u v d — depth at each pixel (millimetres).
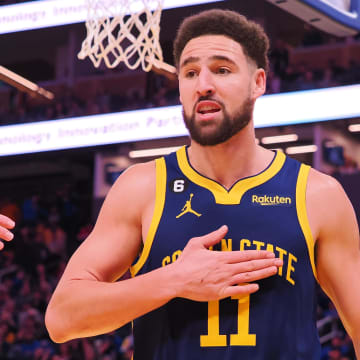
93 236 5461
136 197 5441
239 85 5156
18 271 33531
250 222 5207
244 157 5387
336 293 5391
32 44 36219
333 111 16438
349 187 23359
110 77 36531
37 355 26531
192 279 4801
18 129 20125
